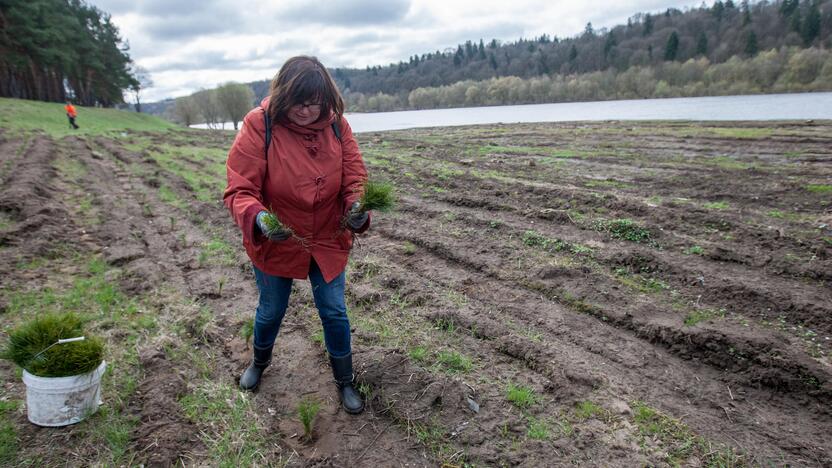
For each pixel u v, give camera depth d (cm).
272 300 309
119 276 538
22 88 4809
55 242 640
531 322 432
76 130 2556
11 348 293
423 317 442
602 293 469
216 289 510
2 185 941
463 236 650
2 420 299
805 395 331
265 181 279
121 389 335
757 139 1453
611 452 284
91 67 5278
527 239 625
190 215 815
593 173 1070
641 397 332
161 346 387
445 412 317
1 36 3744
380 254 611
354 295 486
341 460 283
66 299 475
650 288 488
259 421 311
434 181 1030
